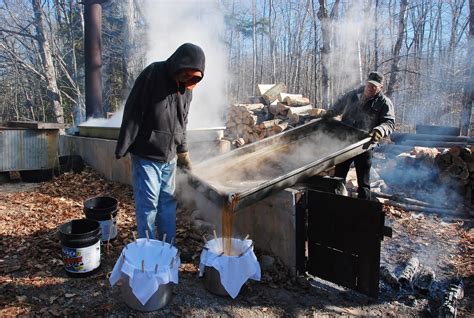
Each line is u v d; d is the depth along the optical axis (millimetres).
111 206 3715
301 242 3264
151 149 2969
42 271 3066
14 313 2518
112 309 2627
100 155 6348
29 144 6285
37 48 19547
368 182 4332
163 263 2701
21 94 23266
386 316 2816
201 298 2836
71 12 19172
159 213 3299
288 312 2807
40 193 5547
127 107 2834
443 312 2783
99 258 3109
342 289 3197
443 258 3773
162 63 2934
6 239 3691
